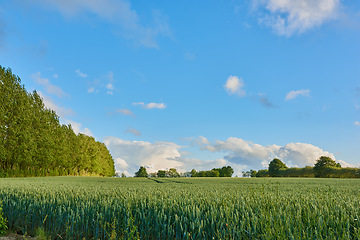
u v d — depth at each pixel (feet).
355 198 28.50
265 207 21.68
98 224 22.07
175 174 355.15
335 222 17.39
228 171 356.59
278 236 14.75
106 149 301.02
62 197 31.09
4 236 24.13
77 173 209.05
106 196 32.68
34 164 142.51
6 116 122.62
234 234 17.37
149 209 23.04
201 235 18.70
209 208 23.12
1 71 126.41
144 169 404.77
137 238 19.44
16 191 38.27
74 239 22.59
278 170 291.99
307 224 18.02
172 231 20.48
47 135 150.61
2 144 119.34
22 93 136.67
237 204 22.72
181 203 25.02
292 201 24.49
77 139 208.13
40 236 22.75
